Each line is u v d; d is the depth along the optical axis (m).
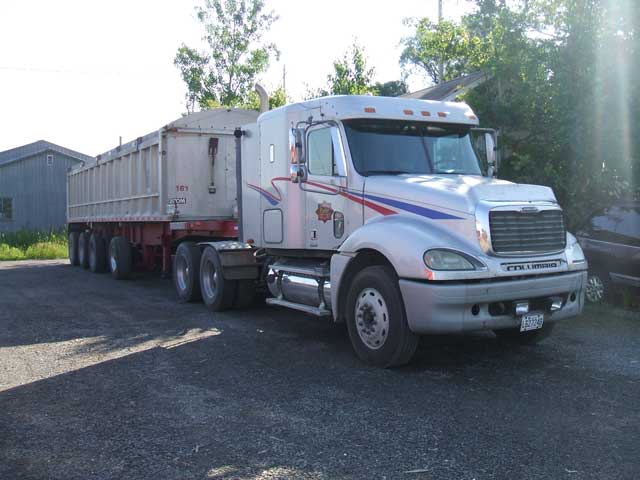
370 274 6.75
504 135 12.30
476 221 6.26
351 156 7.48
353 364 6.99
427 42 16.14
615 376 6.38
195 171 12.90
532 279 6.43
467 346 7.75
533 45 11.59
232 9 37.53
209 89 37.44
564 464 4.25
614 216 10.20
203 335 8.73
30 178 42.12
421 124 7.91
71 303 12.03
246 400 5.75
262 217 9.30
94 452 4.62
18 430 5.10
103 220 18.14
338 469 4.24
